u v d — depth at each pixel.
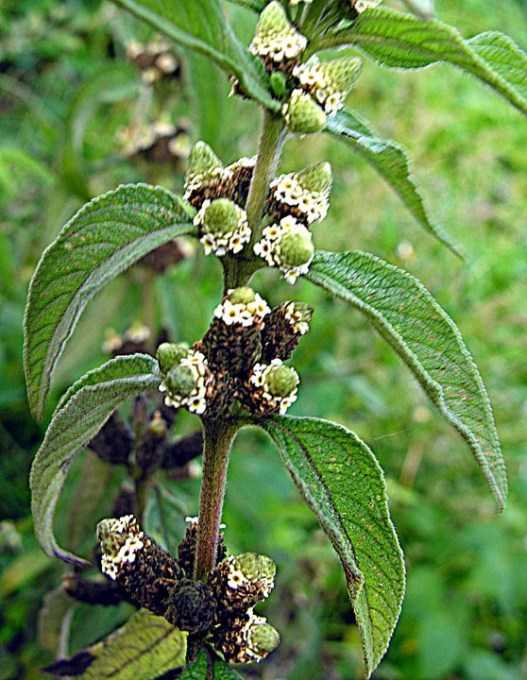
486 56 0.27
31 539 0.56
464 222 0.90
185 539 0.31
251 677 0.46
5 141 0.88
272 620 0.57
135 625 0.32
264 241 0.28
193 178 0.29
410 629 0.67
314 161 0.87
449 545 0.71
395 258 0.85
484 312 0.85
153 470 0.38
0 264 0.68
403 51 0.27
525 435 0.81
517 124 1.00
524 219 0.94
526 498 0.78
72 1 1.05
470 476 0.79
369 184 0.86
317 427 0.28
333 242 0.85
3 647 0.51
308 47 0.28
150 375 0.29
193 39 0.25
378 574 0.27
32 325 0.27
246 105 0.63
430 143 0.95
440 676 0.63
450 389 0.26
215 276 0.74
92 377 0.28
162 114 0.56
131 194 0.28
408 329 0.27
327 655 0.62
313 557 0.64
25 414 0.66
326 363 0.74
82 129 0.58
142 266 0.52
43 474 0.29
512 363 0.85
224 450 0.29
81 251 0.27
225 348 0.28
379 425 0.79
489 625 0.69
